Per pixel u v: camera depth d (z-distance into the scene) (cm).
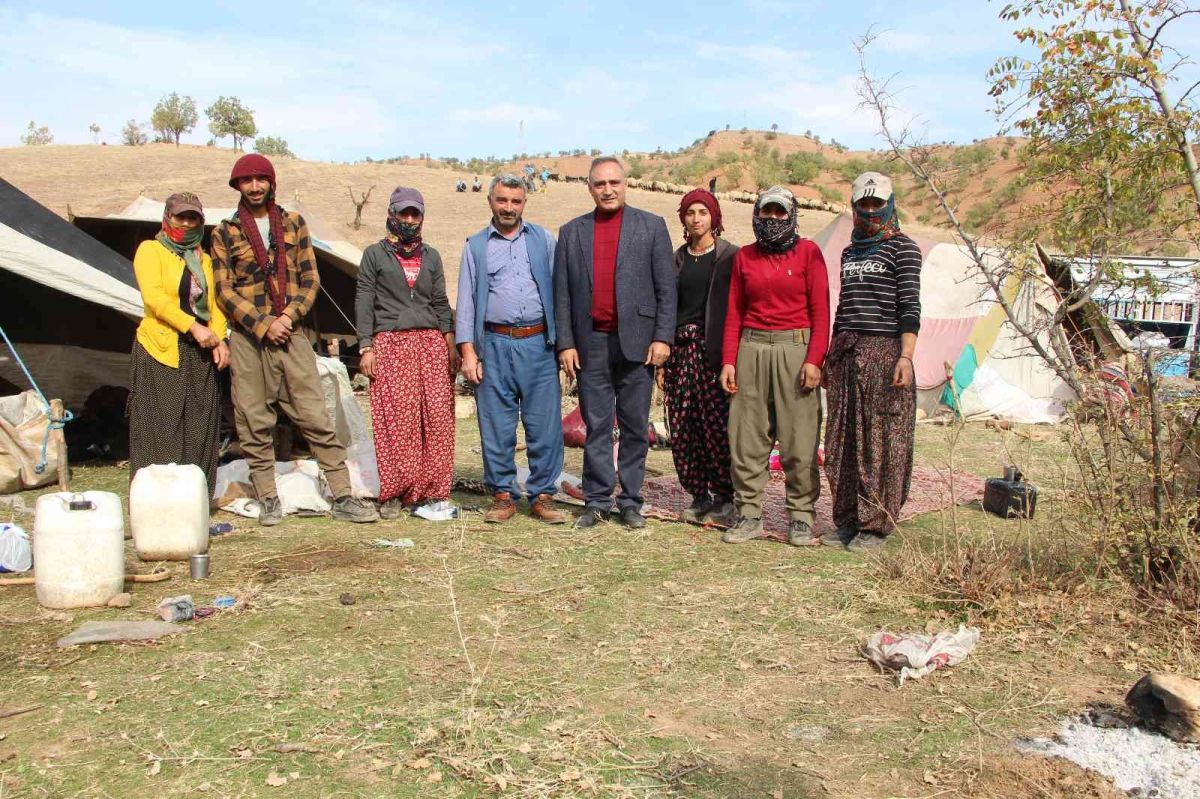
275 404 652
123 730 337
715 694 375
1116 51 495
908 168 573
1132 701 351
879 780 311
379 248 648
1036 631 438
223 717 347
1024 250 533
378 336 652
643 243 607
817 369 579
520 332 639
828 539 592
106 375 1037
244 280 624
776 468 854
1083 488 503
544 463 656
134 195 3597
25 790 298
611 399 635
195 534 545
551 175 5400
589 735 338
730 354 597
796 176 7081
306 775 309
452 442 674
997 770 316
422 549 574
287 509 662
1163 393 480
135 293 876
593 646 421
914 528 643
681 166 8012
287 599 476
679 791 303
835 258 1320
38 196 3594
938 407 1247
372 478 732
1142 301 519
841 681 388
